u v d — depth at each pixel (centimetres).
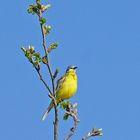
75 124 1103
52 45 1151
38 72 1140
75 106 1146
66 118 1131
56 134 1087
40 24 1163
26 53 1139
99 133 1082
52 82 1145
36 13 1191
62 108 1142
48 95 1138
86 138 1077
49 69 1141
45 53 1147
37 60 1128
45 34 1162
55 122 1112
